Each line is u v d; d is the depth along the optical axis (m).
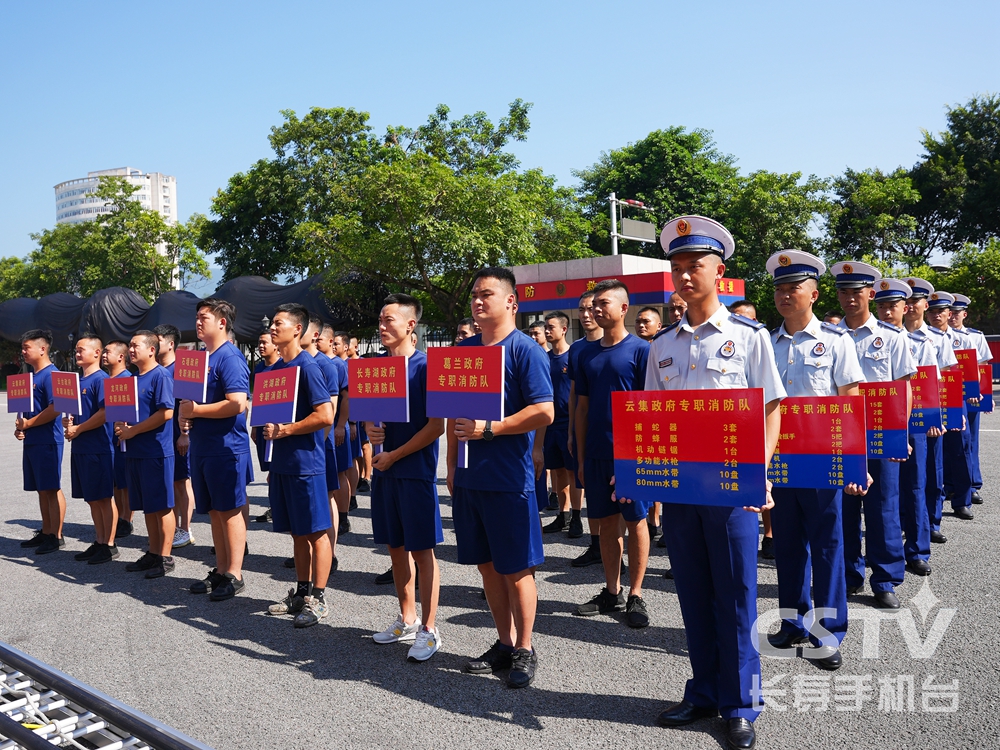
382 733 3.21
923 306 6.03
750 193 28.84
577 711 3.36
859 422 3.74
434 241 21.86
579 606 4.69
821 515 3.92
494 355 3.56
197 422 5.26
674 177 34.06
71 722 2.47
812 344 4.05
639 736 3.12
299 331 4.90
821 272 4.15
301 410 4.81
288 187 30.31
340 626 4.61
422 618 4.07
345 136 30.81
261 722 3.33
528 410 3.59
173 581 5.67
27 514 8.45
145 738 1.95
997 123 33.53
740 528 3.05
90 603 5.15
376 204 22.31
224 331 5.39
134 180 186.12
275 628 4.59
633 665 3.85
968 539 6.00
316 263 27.94
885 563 4.51
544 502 6.41
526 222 22.67
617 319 4.77
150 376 5.86
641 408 3.17
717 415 2.99
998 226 33.44
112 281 39.06
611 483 4.59
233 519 5.31
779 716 3.25
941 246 35.41
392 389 4.05
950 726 3.08
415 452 4.02
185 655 4.16
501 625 3.85
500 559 3.65
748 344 3.13
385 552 6.39
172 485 5.94
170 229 39.53
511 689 3.61
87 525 7.82
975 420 7.32
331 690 3.66
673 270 3.25
